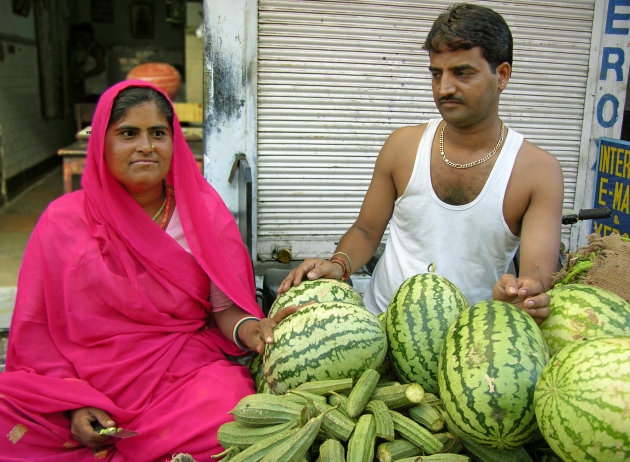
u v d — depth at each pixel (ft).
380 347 5.77
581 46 13.29
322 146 13.03
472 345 5.12
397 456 5.02
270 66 12.46
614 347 4.47
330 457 4.82
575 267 7.20
